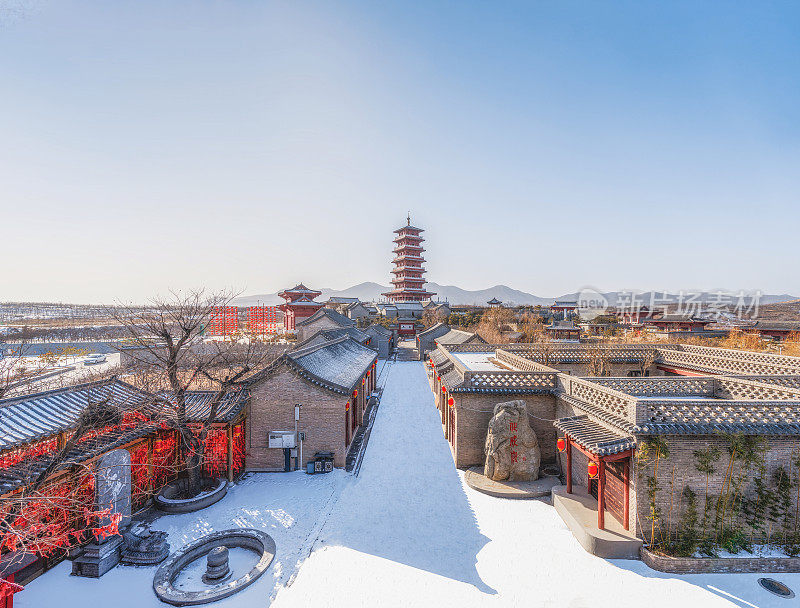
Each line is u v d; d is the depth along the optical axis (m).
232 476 14.78
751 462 10.09
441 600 8.73
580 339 49.34
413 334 76.19
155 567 10.00
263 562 9.93
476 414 15.91
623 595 8.81
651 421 10.40
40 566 9.73
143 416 13.21
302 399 15.87
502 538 11.12
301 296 76.94
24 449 10.20
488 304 94.19
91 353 42.03
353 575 9.59
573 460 14.12
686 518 10.17
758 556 9.69
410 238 89.50
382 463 16.58
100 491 10.52
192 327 14.64
